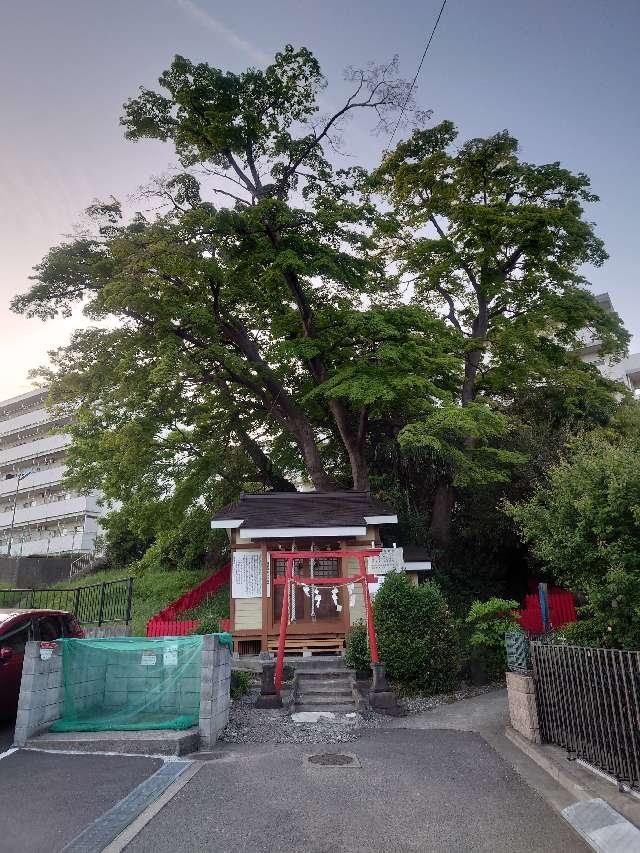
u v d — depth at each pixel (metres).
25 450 46.09
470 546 22.28
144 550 30.64
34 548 40.56
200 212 16.02
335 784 6.18
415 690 11.80
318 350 18.19
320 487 20.36
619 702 5.63
